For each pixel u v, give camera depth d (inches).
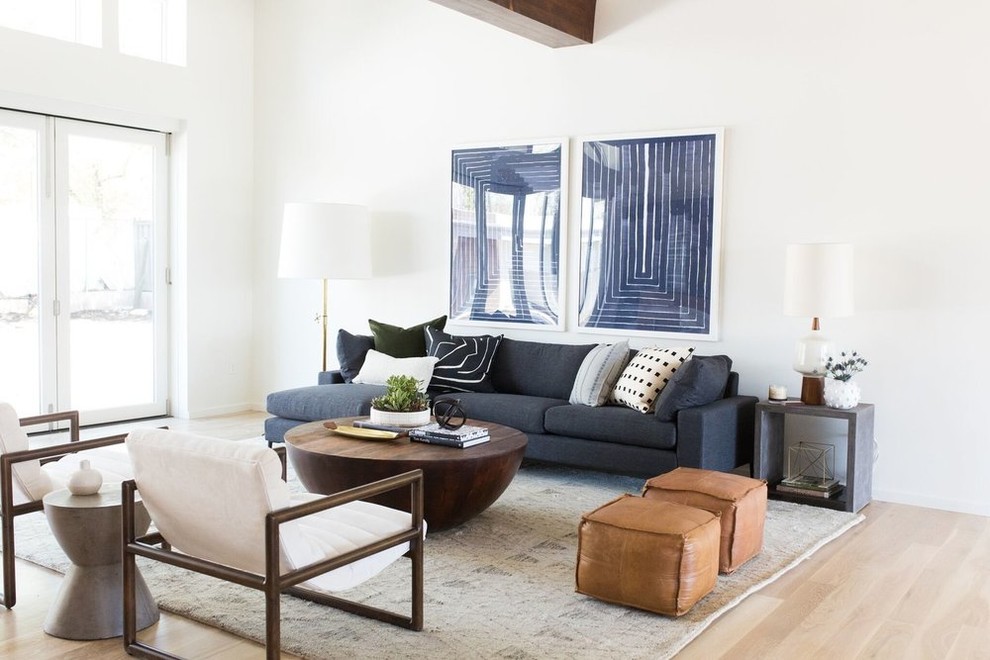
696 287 222.1
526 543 161.6
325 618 126.3
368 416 211.8
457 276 261.1
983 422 189.3
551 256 243.3
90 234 265.1
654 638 119.7
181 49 280.4
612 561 130.5
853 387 189.8
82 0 255.8
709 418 186.7
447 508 160.4
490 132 253.4
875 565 153.3
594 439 201.9
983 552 161.3
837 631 124.4
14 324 248.8
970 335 190.1
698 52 219.8
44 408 256.1
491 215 253.6
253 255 303.6
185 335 285.9
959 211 190.4
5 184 243.8
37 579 141.2
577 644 117.7
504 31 249.1
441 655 114.1
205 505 106.0
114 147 270.2
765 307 213.9
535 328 247.3
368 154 277.6
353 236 255.9
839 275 187.0
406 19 267.6
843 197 203.3
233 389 301.3
